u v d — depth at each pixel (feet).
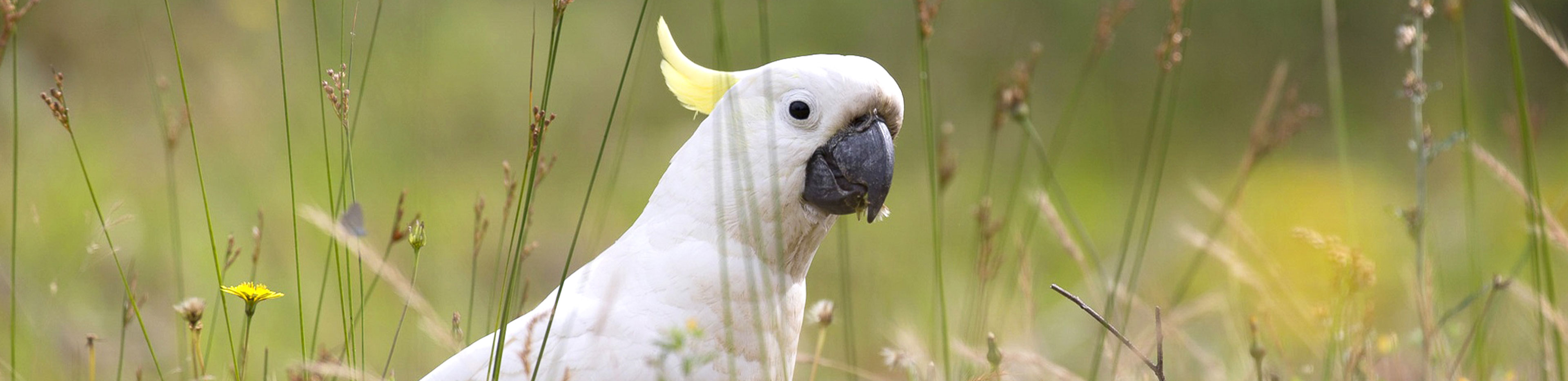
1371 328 17.15
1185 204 41.24
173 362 23.44
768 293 13.58
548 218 34.55
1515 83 16.10
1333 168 43.62
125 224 27.35
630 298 13.38
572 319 13.30
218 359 22.49
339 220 13.25
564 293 13.91
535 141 11.71
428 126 38.04
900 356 16.08
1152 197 18.62
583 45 45.29
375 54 39.06
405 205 30.09
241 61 36.70
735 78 14.37
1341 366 16.75
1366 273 16.87
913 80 47.78
